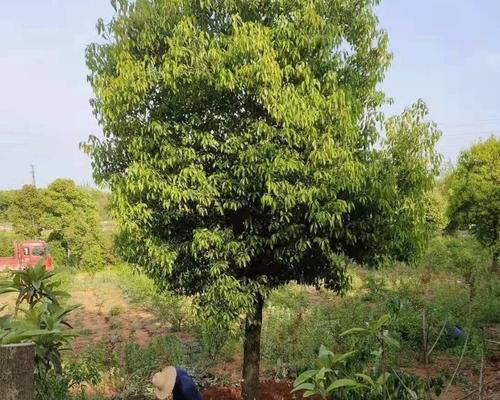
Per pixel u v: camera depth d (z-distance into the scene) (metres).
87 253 25.02
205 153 4.95
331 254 5.55
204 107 5.05
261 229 5.26
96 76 5.07
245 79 4.70
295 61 4.95
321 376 2.72
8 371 2.38
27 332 4.02
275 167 4.64
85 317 13.81
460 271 16.41
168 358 7.82
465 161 17.61
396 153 5.43
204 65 4.71
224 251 4.97
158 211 5.05
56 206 26.39
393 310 8.86
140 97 4.88
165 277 5.43
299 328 9.11
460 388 6.92
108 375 7.25
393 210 5.25
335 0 5.23
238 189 4.84
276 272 5.64
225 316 5.03
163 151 4.79
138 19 4.95
